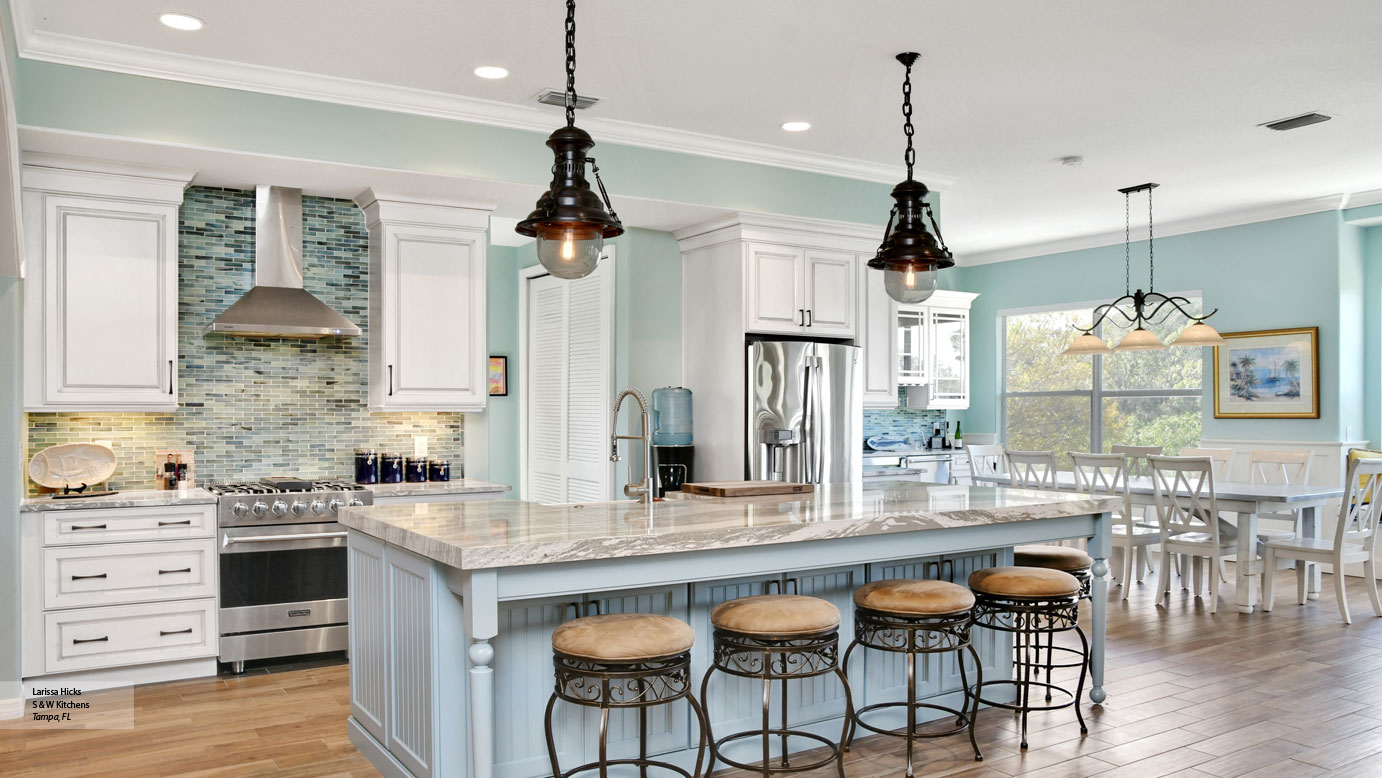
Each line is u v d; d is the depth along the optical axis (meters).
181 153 4.11
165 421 4.74
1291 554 5.62
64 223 4.14
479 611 2.46
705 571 2.81
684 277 6.09
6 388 3.87
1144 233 7.94
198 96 4.05
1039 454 6.45
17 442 3.90
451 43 3.85
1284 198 6.74
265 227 4.81
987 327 9.29
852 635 3.53
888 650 3.16
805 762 3.28
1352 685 4.18
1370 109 4.74
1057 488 6.45
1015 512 3.46
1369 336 6.94
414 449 5.40
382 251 4.88
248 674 4.41
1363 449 6.89
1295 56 4.03
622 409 5.96
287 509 4.46
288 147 4.22
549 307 7.03
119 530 4.12
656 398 5.84
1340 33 3.79
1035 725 3.67
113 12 3.52
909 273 3.62
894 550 3.22
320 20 3.61
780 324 5.65
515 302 7.49
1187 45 3.91
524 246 7.36
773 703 3.35
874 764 3.26
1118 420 8.28
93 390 4.20
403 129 4.47
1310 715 3.77
